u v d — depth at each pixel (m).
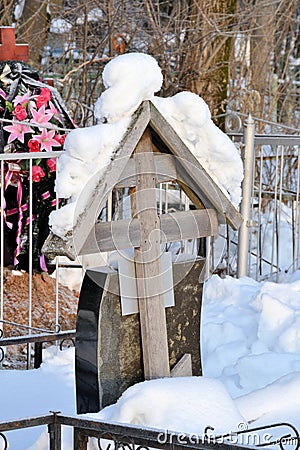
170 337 3.75
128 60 3.48
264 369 4.43
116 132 3.41
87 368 3.48
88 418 3.00
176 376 3.74
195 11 9.66
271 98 11.12
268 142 6.97
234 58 10.54
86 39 9.49
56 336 4.82
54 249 3.32
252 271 7.98
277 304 4.94
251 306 5.27
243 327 5.06
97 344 3.45
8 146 6.14
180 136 3.67
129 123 3.45
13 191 6.22
